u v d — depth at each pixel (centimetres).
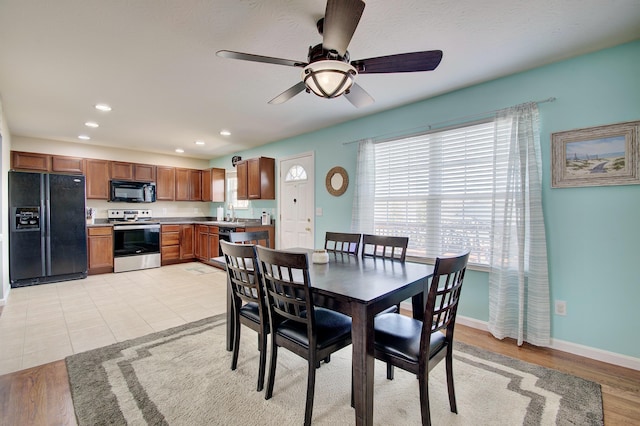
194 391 184
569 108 231
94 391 183
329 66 160
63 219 453
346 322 182
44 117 369
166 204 642
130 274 505
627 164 210
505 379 197
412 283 173
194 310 330
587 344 228
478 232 282
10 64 235
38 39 201
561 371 207
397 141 340
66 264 455
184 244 609
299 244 467
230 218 636
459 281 163
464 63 238
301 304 158
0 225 339
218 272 521
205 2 167
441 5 170
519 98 254
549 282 242
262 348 186
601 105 219
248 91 292
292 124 405
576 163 229
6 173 386
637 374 203
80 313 319
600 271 222
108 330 275
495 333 259
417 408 171
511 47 215
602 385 190
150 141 505
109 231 514
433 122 309
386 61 169
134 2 166
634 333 211
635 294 211
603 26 190
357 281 173
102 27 189
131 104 325
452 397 166
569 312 235
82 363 216
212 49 216
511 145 250
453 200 298
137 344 247
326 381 197
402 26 189
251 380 196
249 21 185
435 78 264
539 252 240
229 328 234
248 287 191
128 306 342
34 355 228
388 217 350
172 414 163
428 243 315
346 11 130
